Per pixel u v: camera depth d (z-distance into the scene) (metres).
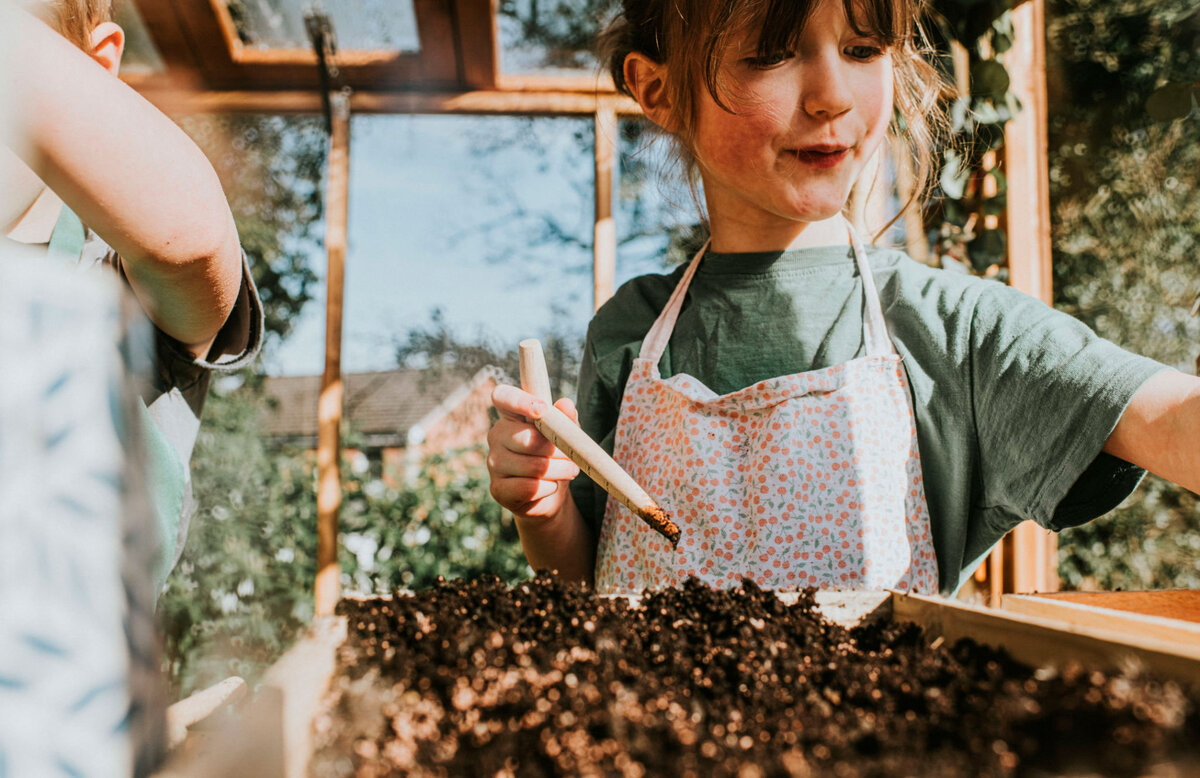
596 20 2.83
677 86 1.10
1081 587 3.23
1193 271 3.34
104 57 0.97
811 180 1.01
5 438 0.39
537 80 2.97
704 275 1.22
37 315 0.41
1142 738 0.44
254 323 1.00
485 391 3.49
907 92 1.27
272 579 3.32
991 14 2.08
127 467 0.47
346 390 3.50
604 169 2.66
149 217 0.71
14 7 0.65
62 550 0.39
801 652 0.64
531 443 0.99
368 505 3.42
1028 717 0.47
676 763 0.45
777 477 1.02
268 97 2.95
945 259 2.12
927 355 1.06
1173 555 3.22
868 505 1.01
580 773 0.45
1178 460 0.81
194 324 0.87
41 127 0.64
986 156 2.09
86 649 0.39
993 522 1.03
